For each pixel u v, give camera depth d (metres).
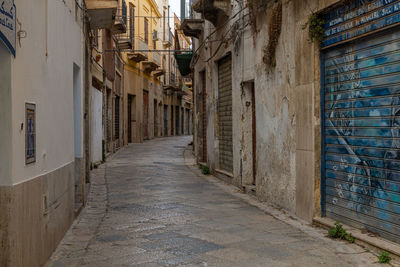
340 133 6.19
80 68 8.16
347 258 4.90
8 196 3.66
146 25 31.97
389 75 5.13
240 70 10.51
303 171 6.98
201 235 6.09
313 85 6.63
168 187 10.97
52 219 5.29
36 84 4.54
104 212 7.92
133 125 30.23
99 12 9.97
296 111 7.23
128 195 9.75
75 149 8.27
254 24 9.19
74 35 7.33
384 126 5.21
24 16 4.12
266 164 8.72
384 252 4.78
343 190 6.12
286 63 7.66
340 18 6.07
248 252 5.22
